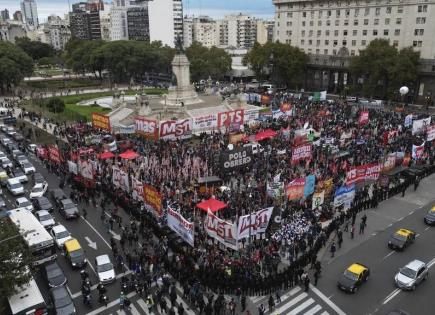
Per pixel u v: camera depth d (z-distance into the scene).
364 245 37.56
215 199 38.56
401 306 29.31
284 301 29.92
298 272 31.88
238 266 31.61
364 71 103.50
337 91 120.75
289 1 129.75
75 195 46.94
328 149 55.09
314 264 32.84
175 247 35.41
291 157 51.88
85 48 153.00
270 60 123.31
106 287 32.12
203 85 129.62
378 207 45.50
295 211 40.78
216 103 90.69
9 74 119.00
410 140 60.41
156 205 37.47
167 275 31.66
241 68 158.25
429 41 100.38
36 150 63.78
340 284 31.00
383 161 49.28
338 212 42.59
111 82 149.75
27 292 28.16
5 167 57.19
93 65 143.50
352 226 39.50
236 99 88.19
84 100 109.50
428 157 56.97
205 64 131.50
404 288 31.06
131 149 59.06
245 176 48.50
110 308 29.75
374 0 108.94
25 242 30.67
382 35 109.75
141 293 31.17
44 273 32.38
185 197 42.66
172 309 28.00
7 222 30.97
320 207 41.34
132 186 43.53
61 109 88.25
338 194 40.19
